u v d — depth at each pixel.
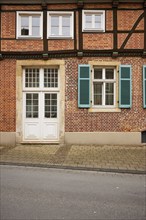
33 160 9.46
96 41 13.25
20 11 13.33
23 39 13.33
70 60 13.31
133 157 10.09
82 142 13.27
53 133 13.55
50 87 13.58
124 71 13.24
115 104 13.42
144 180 7.23
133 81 13.35
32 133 13.55
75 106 13.30
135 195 5.82
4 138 13.33
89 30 13.24
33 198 5.48
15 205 5.03
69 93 13.31
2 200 5.32
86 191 6.08
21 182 6.79
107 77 13.55
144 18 13.26
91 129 13.27
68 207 4.97
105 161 9.37
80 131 13.29
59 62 13.30
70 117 13.29
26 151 11.34
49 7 13.34
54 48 13.31
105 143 13.23
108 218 4.47
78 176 7.59
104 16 13.24
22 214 4.57
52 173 7.92
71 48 13.30
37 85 13.56
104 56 13.29
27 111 13.62
